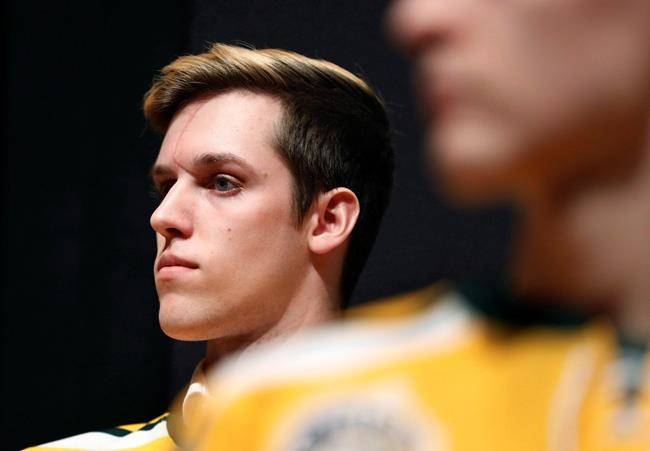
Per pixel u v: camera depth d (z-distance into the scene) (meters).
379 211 2.71
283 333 2.46
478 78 0.84
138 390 3.39
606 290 0.91
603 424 0.88
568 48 0.84
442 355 0.92
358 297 3.19
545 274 0.93
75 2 3.51
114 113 3.46
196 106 2.59
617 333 0.91
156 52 3.43
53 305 3.46
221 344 2.48
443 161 0.85
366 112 2.69
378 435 0.88
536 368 0.89
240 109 2.54
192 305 2.39
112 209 3.44
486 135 0.84
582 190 0.89
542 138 0.84
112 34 3.48
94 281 3.44
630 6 0.84
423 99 0.88
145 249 3.41
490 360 0.90
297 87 2.59
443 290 1.01
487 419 0.87
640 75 0.85
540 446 0.86
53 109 3.50
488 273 3.12
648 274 0.89
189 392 2.47
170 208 2.43
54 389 3.45
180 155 2.49
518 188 0.89
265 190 2.47
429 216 3.19
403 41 0.88
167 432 2.74
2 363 3.47
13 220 3.50
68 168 3.48
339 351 0.94
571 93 0.84
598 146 0.86
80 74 3.49
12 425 3.47
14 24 3.53
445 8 0.86
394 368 0.91
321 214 2.54
